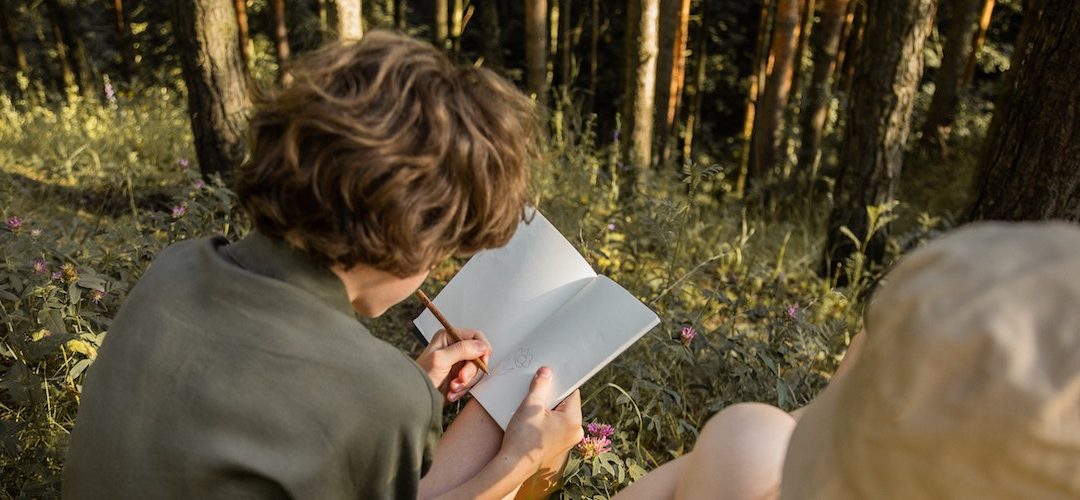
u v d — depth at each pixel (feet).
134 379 3.02
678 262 11.85
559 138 17.80
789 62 26.76
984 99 36.63
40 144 20.38
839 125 33.63
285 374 2.94
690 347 7.61
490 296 4.75
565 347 4.39
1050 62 7.68
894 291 1.45
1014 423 1.22
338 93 2.87
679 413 7.74
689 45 43.34
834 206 15.01
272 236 3.08
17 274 7.25
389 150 2.77
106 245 9.71
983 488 1.29
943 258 1.39
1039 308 1.26
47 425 6.27
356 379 3.01
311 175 2.81
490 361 4.54
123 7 42.68
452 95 2.94
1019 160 8.09
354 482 3.12
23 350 6.27
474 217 3.08
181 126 22.35
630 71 20.06
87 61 43.73
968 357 1.27
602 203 14.66
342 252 2.90
